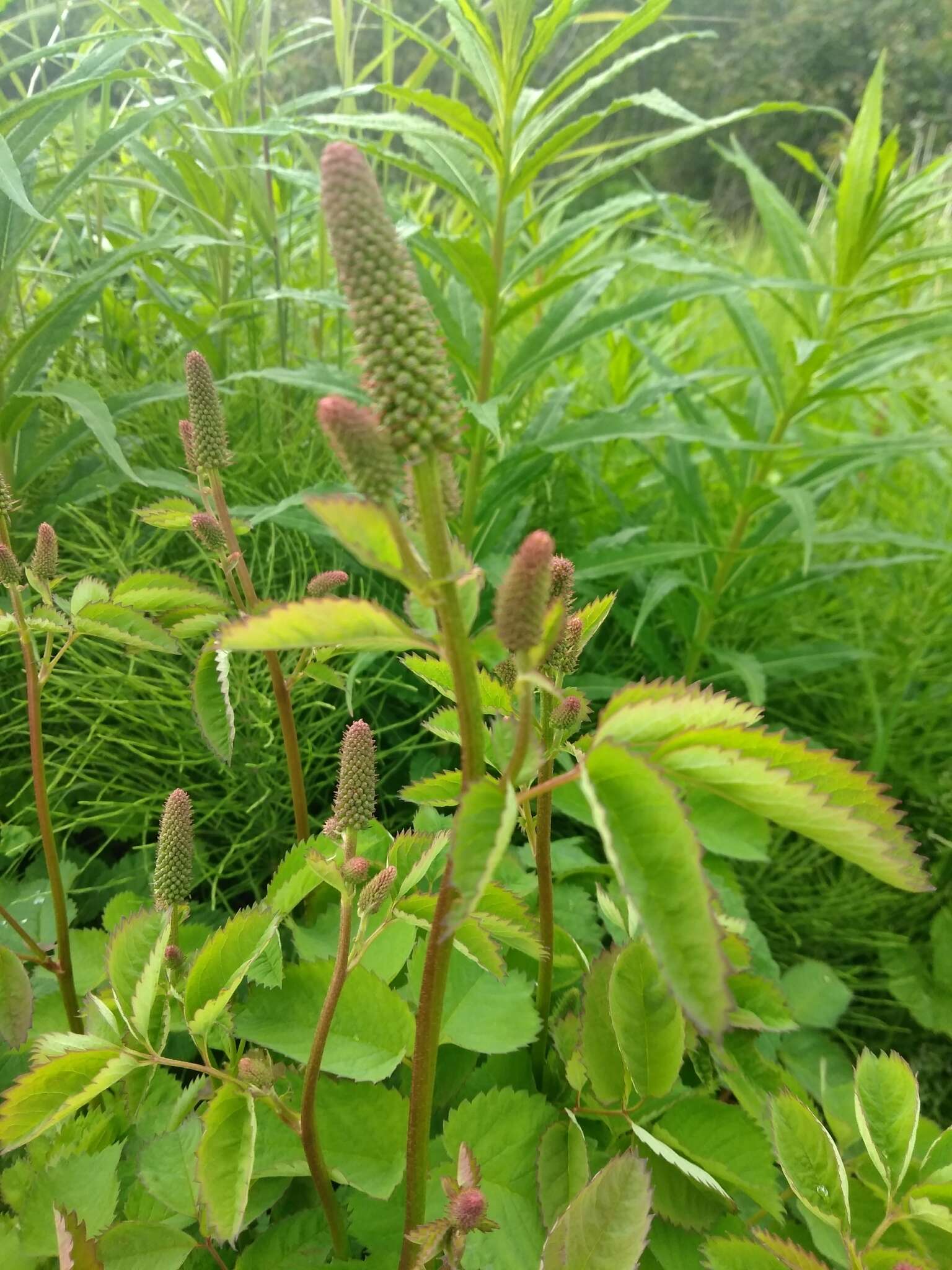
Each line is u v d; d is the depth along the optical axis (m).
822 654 0.65
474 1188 0.22
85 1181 0.29
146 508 0.37
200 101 0.68
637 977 0.32
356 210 0.16
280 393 0.77
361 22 0.72
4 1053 0.36
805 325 0.64
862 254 0.61
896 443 0.61
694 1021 0.15
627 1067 0.32
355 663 0.48
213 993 0.28
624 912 0.36
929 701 0.66
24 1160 0.33
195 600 0.36
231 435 0.71
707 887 0.16
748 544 0.66
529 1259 0.30
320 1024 0.26
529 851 0.46
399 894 0.28
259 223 0.69
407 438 0.17
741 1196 0.34
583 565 0.61
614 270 0.61
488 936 0.27
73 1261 0.24
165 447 0.68
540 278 0.87
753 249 1.48
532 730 0.19
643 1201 0.26
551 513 0.75
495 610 0.18
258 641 0.19
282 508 0.48
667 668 0.68
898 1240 0.32
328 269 0.81
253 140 0.71
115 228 0.72
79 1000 0.36
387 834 0.41
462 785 0.20
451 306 0.66
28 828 0.51
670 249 0.71
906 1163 0.28
